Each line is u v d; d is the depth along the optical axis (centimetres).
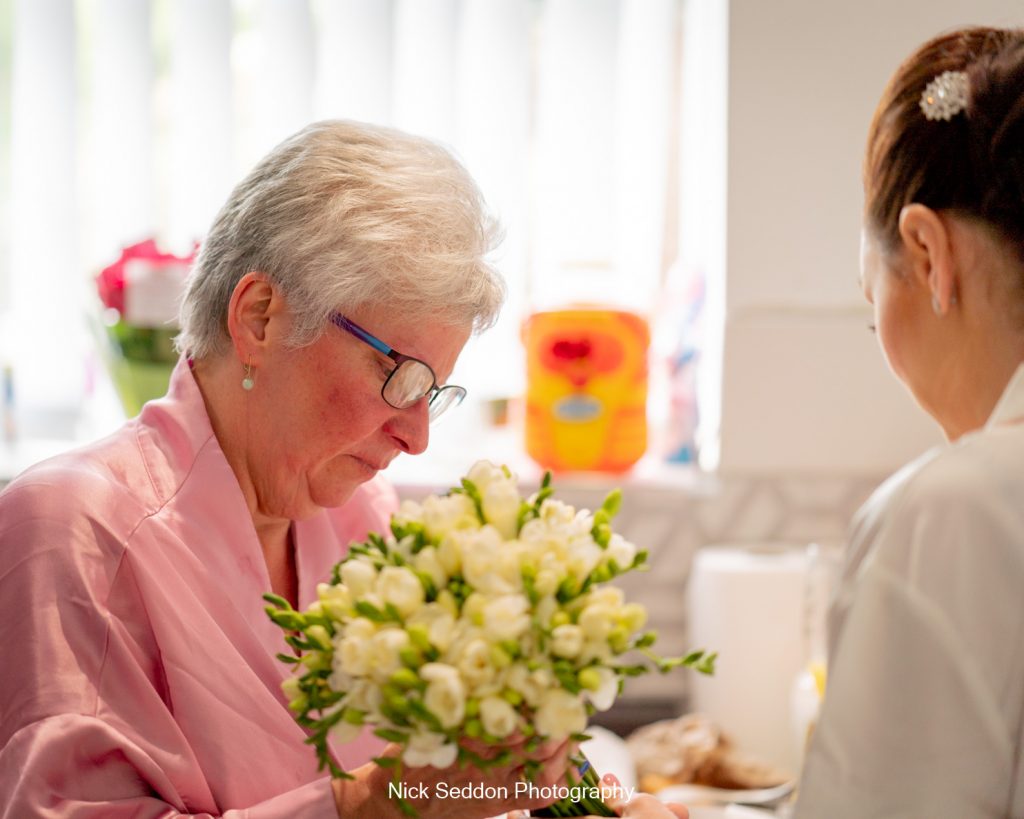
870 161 93
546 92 216
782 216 198
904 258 90
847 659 81
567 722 81
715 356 210
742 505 208
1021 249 84
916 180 87
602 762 169
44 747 97
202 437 114
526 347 205
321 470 115
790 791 166
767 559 196
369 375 110
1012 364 86
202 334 115
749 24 194
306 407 112
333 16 209
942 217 87
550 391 202
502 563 83
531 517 90
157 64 214
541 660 83
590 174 217
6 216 216
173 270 186
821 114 196
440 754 83
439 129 212
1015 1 191
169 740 103
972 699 77
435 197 110
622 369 202
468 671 80
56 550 104
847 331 201
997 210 84
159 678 107
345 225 107
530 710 84
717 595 191
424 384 111
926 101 87
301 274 108
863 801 79
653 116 219
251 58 214
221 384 116
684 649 212
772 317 200
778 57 194
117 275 189
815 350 201
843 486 209
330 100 211
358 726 85
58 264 214
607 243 219
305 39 207
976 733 77
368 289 107
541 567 84
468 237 111
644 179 221
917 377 91
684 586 210
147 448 114
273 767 108
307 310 108
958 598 78
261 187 112
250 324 111
